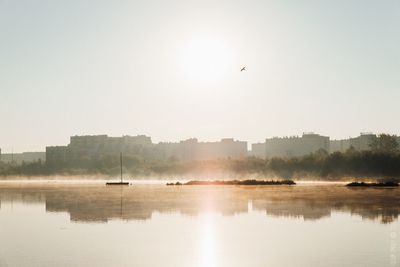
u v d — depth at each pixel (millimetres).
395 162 160375
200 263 26344
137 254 28609
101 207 57250
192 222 42188
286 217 45375
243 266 25531
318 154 186625
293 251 29062
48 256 28125
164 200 67438
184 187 115062
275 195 76625
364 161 163875
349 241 32156
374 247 30000
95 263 26312
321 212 49344
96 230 38094
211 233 36062
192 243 31984
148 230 37750
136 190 100812
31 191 101812
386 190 90375
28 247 31000
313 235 34781
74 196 80562
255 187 109875
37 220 45375
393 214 47188
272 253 28578
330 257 27219
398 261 25984
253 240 32938
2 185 147375
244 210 51812
